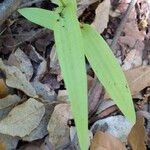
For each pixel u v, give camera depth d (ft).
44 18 0.63
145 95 0.83
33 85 0.82
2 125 0.74
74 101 0.48
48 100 0.80
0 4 0.77
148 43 0.89
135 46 0.88
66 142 0.76
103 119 0.79
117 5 0.91
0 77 0.81
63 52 0.50
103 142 0.74
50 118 0.77
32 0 0.86
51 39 0.86
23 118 0.76
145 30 0.90
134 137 0.78
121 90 0.54
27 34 0.86
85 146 0.47
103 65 0.55
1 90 0.79
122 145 0.75
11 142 0.76
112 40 0.85
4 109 0.78
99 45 0.56
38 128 0.77
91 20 0.89
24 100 0.79
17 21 0.87
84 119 0.48
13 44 0.85
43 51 0.86
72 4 0.55
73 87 0.48
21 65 0.83
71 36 0.51
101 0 0.90
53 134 0.76
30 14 0.63
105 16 0.87
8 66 0.81
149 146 0.79
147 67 0.83
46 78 0.83
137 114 0.81
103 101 0.80
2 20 0.75
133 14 0.91
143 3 0.92
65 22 0.53
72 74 0.49
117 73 0.55
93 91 0.78
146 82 0.82
